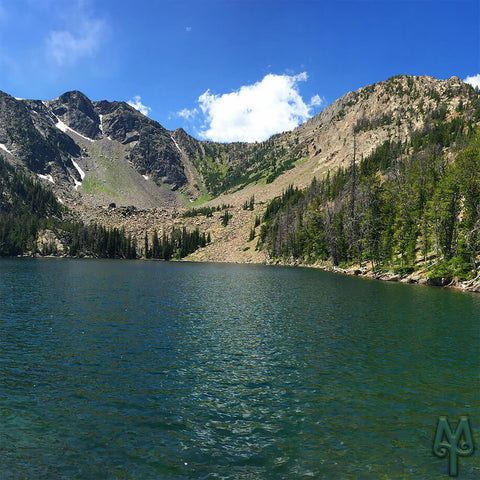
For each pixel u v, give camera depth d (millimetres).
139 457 12266
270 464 11992
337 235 126312
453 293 57844
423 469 11812
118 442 13195
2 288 56969
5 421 14539
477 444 13375
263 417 15391
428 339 28422
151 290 58188
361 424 14828
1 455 12172
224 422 14914
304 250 154875
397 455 12617
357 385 19016
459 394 17922
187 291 57938
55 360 22406
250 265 153250
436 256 81688
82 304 42812
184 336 28938
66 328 30609
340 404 16719
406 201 103438
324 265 133500
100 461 11977
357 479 11250
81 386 18422
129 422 14750
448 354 24516
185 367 21672
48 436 13508
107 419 14961
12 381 18844
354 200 131250
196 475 11297
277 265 154750
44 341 26531
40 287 59000
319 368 21688
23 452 12406
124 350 24812
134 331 30156
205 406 16406
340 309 41938
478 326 32969
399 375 20516
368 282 76562
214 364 22281
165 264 157375
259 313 39188
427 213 84062
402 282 78562
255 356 23953
